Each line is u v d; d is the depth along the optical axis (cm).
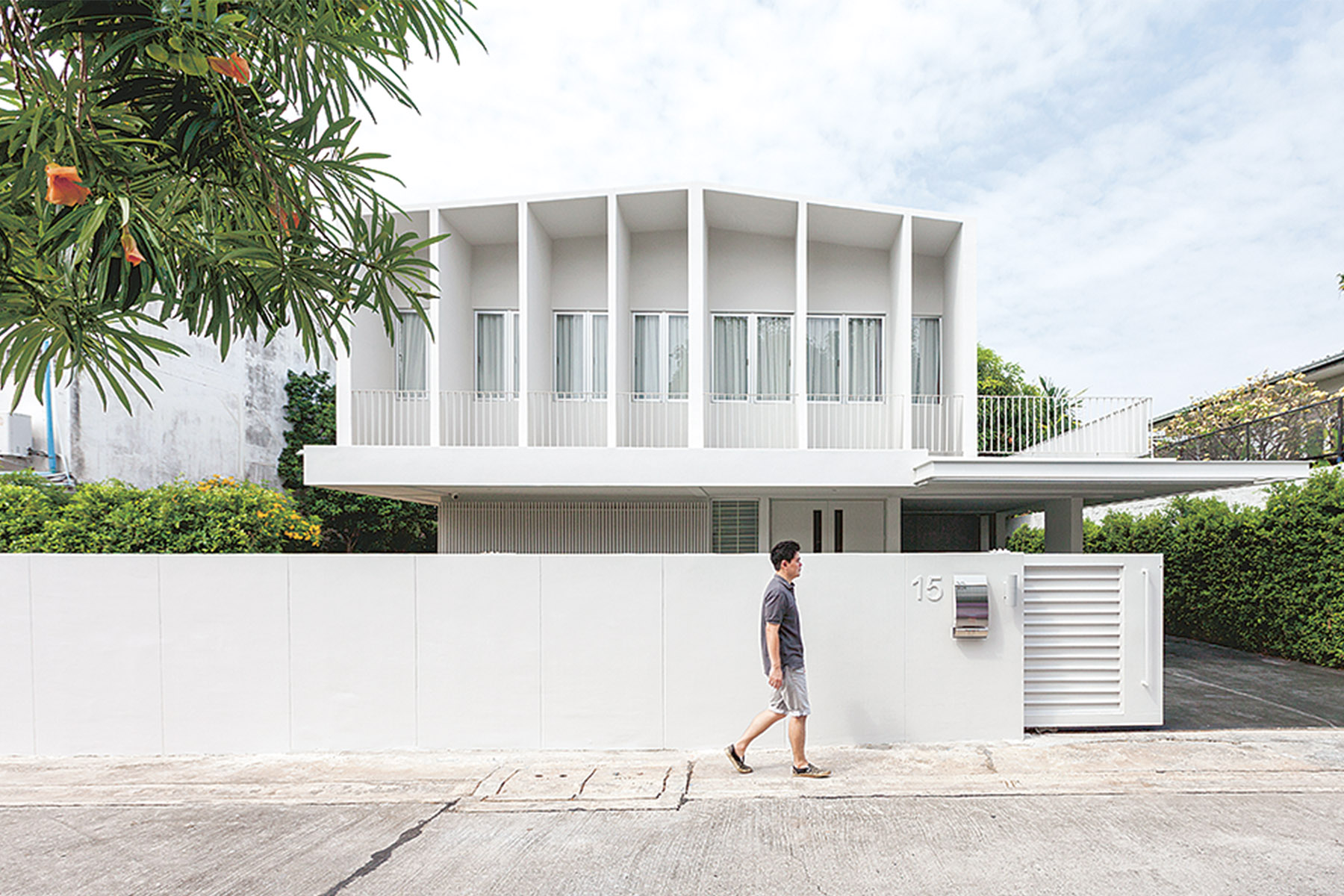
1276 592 920
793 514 1180
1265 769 480
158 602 538
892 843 377
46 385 1071
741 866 354
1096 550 1428
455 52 398
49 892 336
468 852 371
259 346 1540
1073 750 519
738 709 541
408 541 1716
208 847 380
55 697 534
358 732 538
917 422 1105
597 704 539
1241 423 1314
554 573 543
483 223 1045
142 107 302
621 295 1028
